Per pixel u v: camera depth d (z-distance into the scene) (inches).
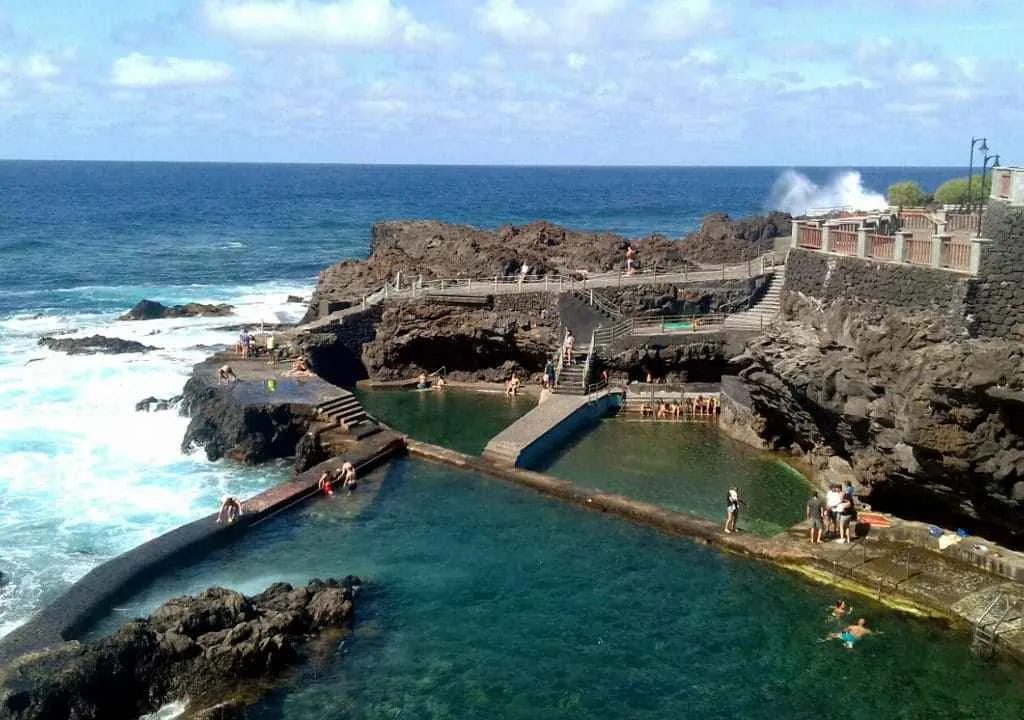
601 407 1784.0
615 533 1182.9
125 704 780.0
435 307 2043.6
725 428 1674.5
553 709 801.6
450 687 832.3
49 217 5964.6
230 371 1711.4
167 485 1366.9
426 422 1745.8
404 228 3211.1
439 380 2058.3
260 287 3415.4
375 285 2348.7
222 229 5551.2
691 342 1851.6
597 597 1005.8
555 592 1018.1
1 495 1299.2
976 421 979.9
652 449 1565.0
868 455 1178.6
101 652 780.6
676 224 5693.9
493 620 956.0
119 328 2474.2
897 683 835.4
